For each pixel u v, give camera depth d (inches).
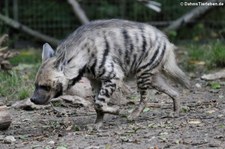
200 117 409.4
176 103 429.1
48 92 383.6
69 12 828.6
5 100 506.0
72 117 440.1
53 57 388.5
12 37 824.3
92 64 391.9
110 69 391.9
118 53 398.3
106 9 832.3
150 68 413.7
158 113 436.8
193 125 386.3
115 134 374.6
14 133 398.6
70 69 387.2
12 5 837.8
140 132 375.9
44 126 414.3
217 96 489.7
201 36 813.9
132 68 410.3
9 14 839.7
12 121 432.8
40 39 818.2
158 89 427.2
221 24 822.5
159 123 398.0
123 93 502.6
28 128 410.9
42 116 448.8
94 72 394.0
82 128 402.3
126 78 418.9
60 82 384.8
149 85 418.9
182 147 336.5
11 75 562.9
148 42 408.8
